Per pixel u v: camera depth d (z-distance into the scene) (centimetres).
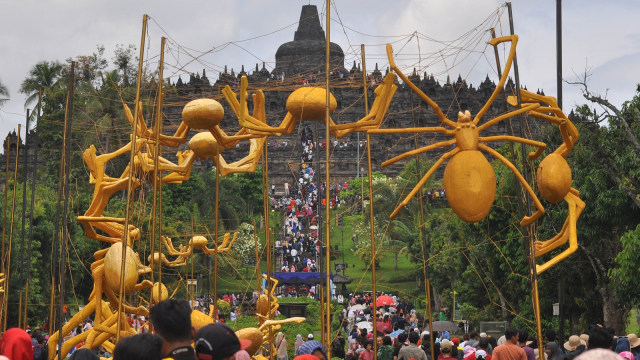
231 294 6016
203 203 8494
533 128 3569
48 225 5041
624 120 3244
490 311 4697
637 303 3061
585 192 3369
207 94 2055
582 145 3425
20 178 7681
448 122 1340
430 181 7012
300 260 8775
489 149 1362
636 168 3231
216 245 1584
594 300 3778
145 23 1510
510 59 1355
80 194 5397
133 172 1568
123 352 628
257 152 1742
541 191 1435
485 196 1285
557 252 3519
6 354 780
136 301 2109
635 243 2928
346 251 9719
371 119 1530
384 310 4769
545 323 3897
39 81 8400
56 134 7788
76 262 4925
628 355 1475
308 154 13012
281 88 1680
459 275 5306
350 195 10988
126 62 7394
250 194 11650
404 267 9431
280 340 2564
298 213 10744
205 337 671
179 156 1772
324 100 1481
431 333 1534
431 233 6725
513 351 1494
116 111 5638
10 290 4419
